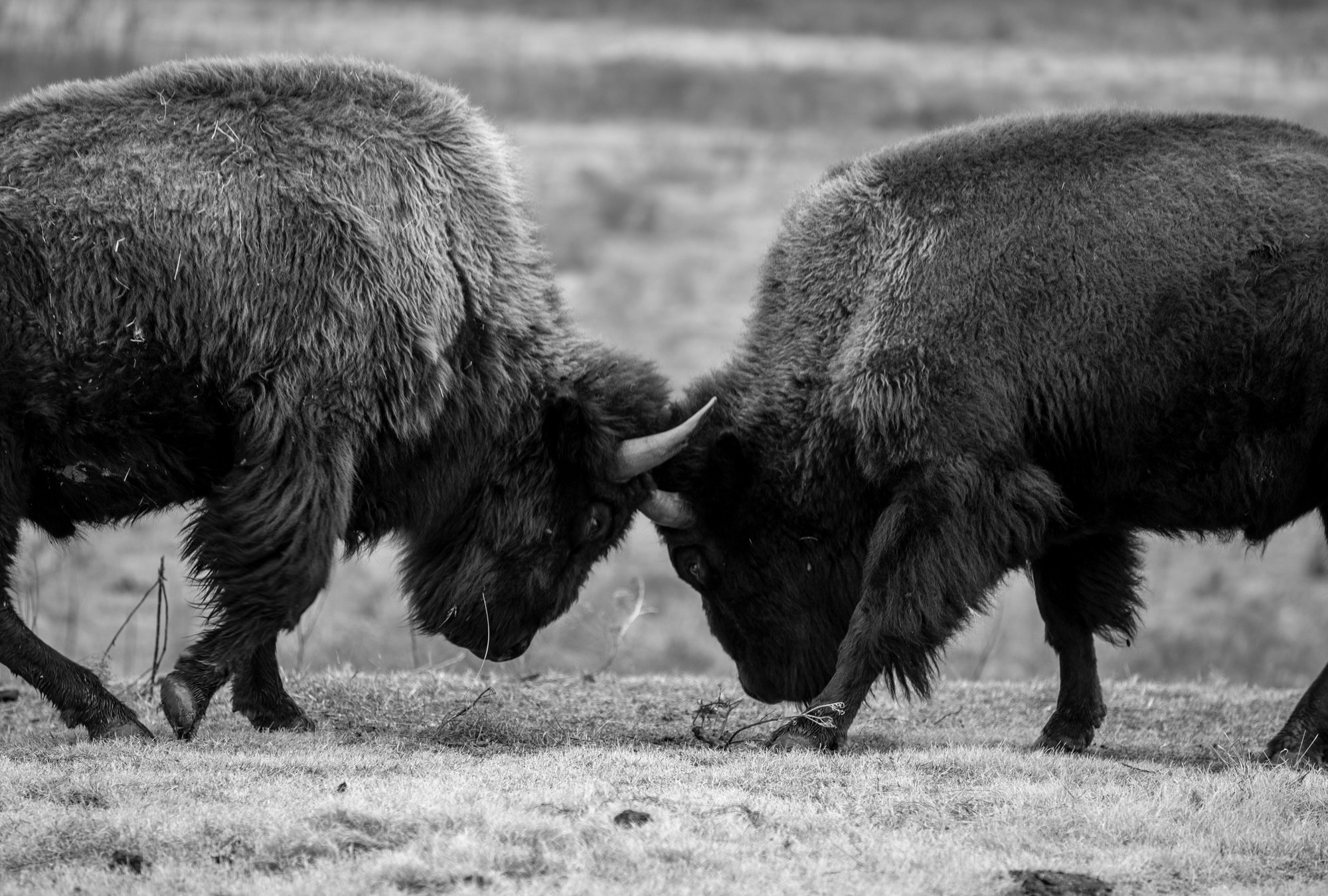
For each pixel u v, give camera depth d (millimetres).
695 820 18984
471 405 25938
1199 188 25125
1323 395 24625
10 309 22781
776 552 26859
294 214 24203
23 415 23000
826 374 25906
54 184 23406
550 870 17406
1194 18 135750
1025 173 25453
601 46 123875
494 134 27219
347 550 26344
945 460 24562
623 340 72625
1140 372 24781
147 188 23719
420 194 25219
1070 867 18141
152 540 56594
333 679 30922
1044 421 25078
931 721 30016
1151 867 18250
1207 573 58531
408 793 19703
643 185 93625
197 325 23703
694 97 110188
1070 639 27547
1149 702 31594
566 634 48406
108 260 23328
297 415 23953
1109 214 25078
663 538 27953
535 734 26719
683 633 50281
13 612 23734
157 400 23734
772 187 94188
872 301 25391
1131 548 27844
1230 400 24797
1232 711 30781
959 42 127500
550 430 26625
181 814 18641
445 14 131000
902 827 19547
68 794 19531
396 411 24672
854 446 25562
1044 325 24828
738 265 83125
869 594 24828
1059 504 25391
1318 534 62312
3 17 99438
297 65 25641
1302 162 25391
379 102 25609
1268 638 51000
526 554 26812
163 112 24344
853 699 24859
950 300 24906
